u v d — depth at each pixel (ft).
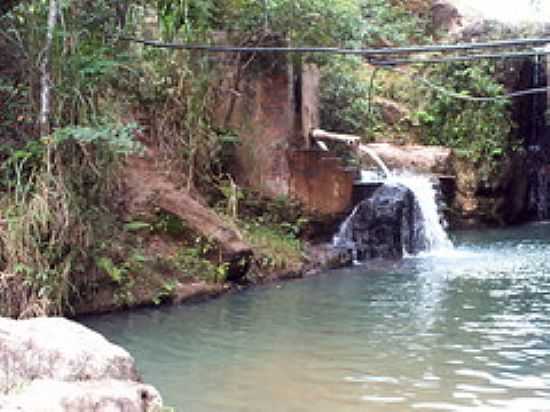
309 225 38.75
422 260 39.32
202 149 35.65
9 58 26.02
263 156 38.52
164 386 17.44
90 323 24.29
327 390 17.07
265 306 27.07
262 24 37.55
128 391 11.18
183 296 27.91
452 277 33.27
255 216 37.50
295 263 34.53
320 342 21.59
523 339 21.75
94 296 25.84
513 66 59.67
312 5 37.27
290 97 39.45
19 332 12.12
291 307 26.78
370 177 46.32
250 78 38.50
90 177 26.37
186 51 34.78
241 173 38.27
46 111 24.99
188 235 30.71
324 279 33.22
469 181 54.75
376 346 21.09
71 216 24.27
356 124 53.47
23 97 25.70
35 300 22.47
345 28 39.27
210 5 34.45
